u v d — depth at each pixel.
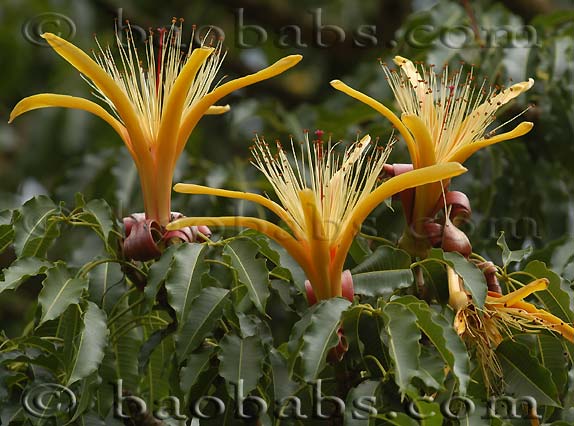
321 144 3.89
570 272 4.47
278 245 4.06
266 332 3.82
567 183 6.04
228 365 3.67
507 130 5.82
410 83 4.13
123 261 3.98
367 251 4.22
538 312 3.85
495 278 3.97
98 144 7.07
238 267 3.75
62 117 7.15
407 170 4.09
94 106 4.02
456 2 6.18
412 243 4.03
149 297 3.76
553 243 4.62
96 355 3.62
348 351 3.70
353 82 6.56
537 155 5.88
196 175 5.82
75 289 3.76
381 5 8.41
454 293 3.86
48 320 3.90
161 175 3.99
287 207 3.82
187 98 4.11
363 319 3.69
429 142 3.94
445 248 3.97
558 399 3.82
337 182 3.80
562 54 5.90
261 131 6.61
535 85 5.84
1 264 7.23
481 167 5.67
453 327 3.71
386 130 5.46
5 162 7.66
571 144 5.80
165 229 3.95
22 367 4.10
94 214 4.05
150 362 4.27
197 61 3.86
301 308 4.31
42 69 7.57
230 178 5.76
